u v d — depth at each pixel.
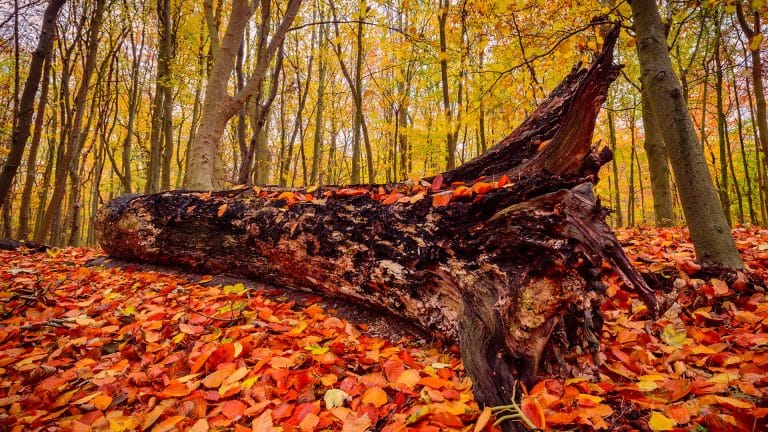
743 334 1.68
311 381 1.54
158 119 9.80
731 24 6.34
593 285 1.53
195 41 10.87
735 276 2.18
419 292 1.92
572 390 1.35
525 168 2.04
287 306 2.50
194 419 1.38
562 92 2.31
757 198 14.55
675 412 1.21
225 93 4.66
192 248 3.12
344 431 1.22
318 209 2.44
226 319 2.21
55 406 1.47
